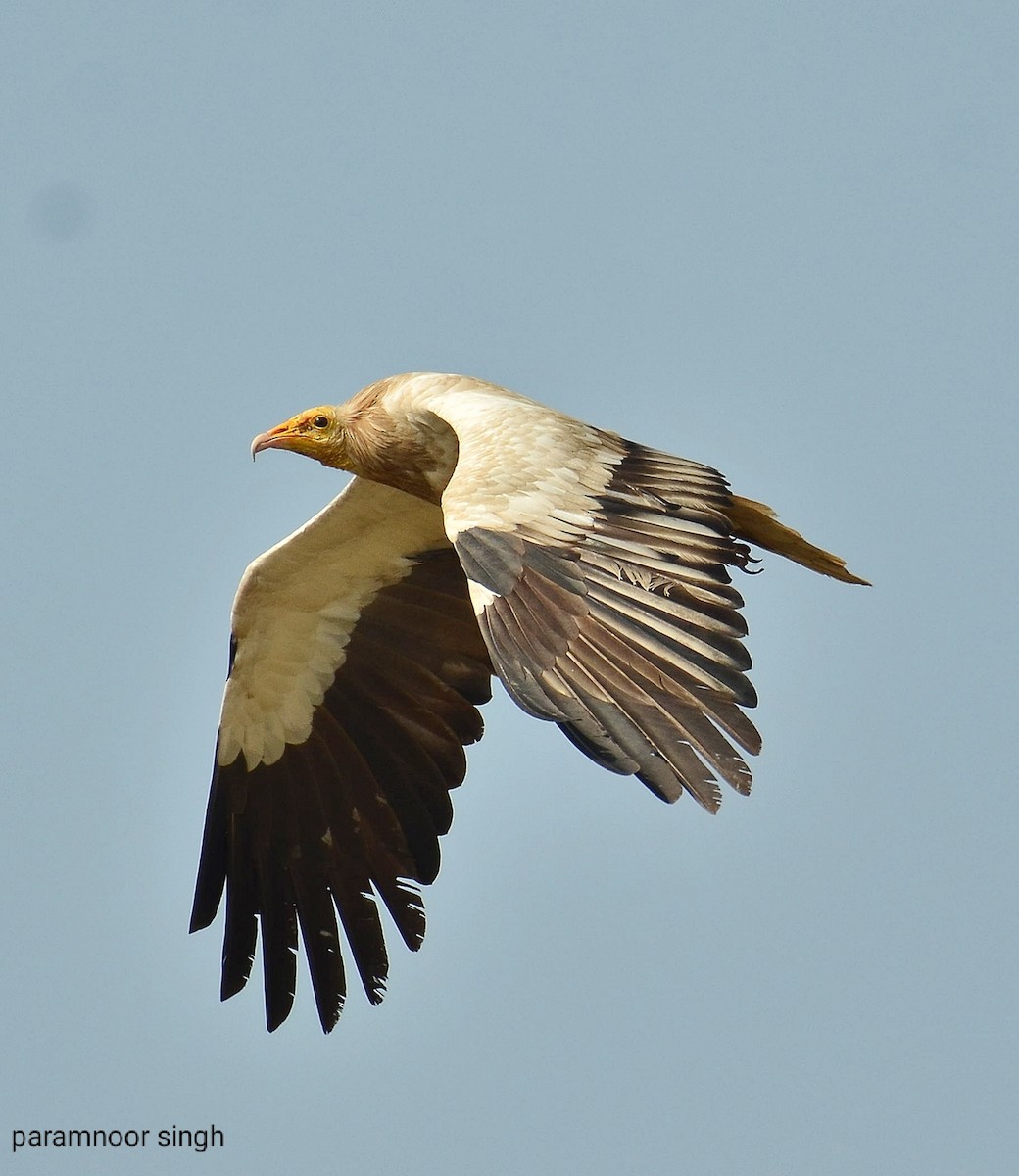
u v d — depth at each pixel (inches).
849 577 508.7
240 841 574.6
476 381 535.5
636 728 394.3
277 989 565.9
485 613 414.9
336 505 558.9
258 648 575.8
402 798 572.1
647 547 427.2
